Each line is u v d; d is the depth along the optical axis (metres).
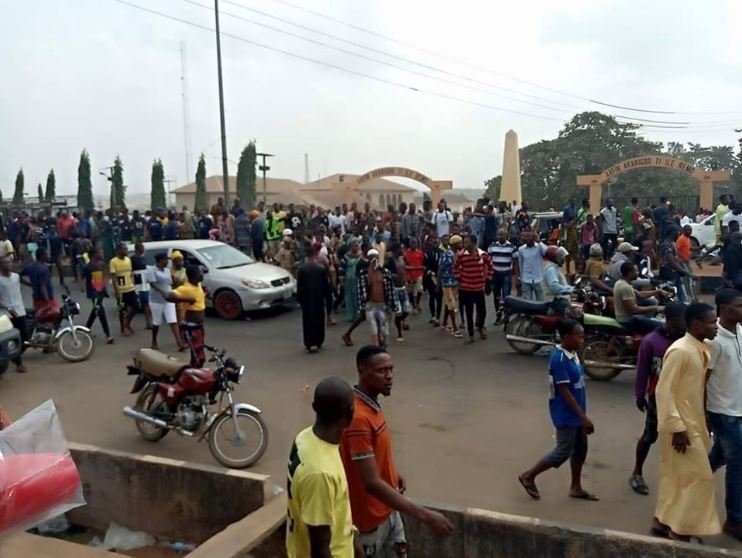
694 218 23.75
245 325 13.78
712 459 5.15
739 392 4.83
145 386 7.39
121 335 13.09
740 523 4.88
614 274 11.29
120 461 5.86
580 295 11.04
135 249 13.91
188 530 5.66
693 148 49.31
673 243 14.07
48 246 20.95
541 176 42.47
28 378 10.04
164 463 5.71
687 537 4.77
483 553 4.66
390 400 8.50
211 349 6.88
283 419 7.92
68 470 3.81
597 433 7.29
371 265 11.03
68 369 10.53
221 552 4.61
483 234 17.34
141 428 7.37
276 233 19.02
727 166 47.38
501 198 28.53
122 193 43.34
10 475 3.55
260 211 20.97
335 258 15.07
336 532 3.15
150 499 5.78
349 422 3.29
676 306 5.42
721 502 5.62
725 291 4.88
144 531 5.82
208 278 14.45
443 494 5.79
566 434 5.43
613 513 5.41
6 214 34.44
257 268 14.98
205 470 5.57
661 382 4.76
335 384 3.25
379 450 3.67
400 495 3.53
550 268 10.34
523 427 7.45
